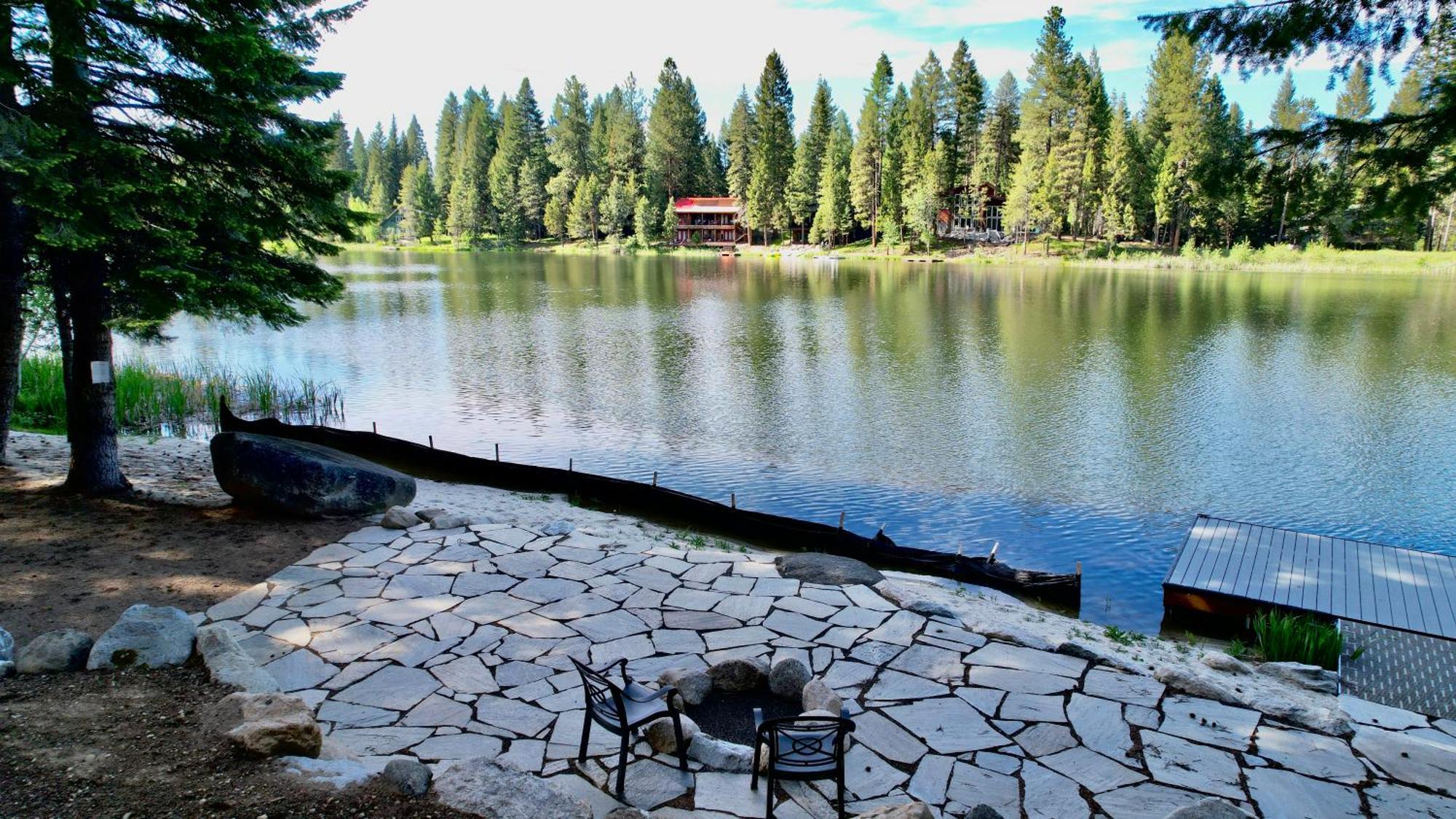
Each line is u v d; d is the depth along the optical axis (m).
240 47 8.16
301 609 7.08
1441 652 7.41
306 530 9.27
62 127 7.94
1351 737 5.28
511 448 16.23
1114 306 39.19
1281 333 29.92
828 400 20.05
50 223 7.83
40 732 4.31
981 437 16.86
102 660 5.20
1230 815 3.96
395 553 8.56
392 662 6.14
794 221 95.31
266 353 27.77
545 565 8.30
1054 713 5.52
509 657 6.24
